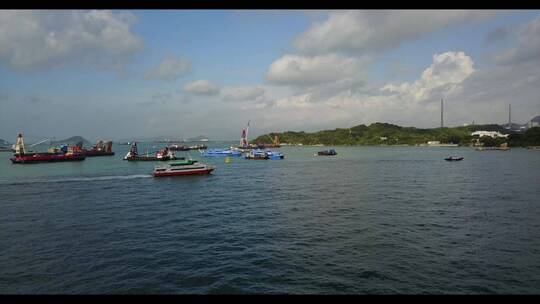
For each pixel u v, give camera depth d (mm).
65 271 26203
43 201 57031
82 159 175875
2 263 27906
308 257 28609
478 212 44781
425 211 45781
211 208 49688
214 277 24859
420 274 25141
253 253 29703
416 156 197375
